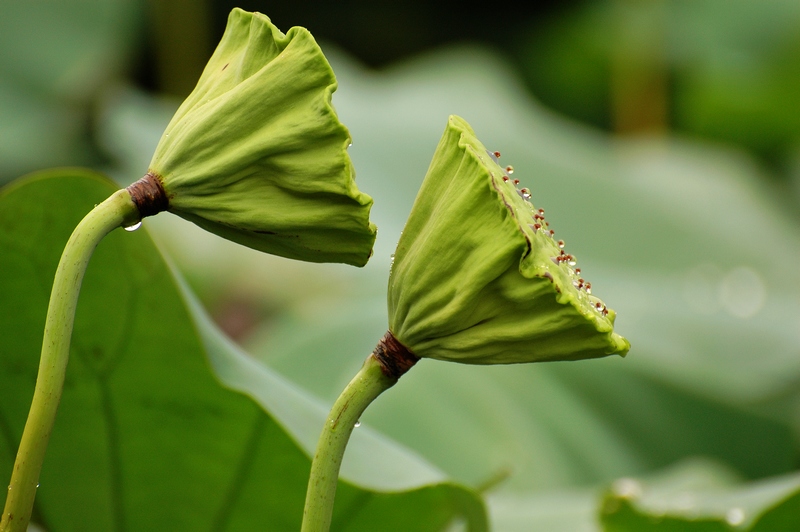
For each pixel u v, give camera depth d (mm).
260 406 1123
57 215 1109
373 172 2850
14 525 975
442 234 992
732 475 1913
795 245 2963
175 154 991
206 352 1124
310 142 985
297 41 988
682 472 1892
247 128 988
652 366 2283
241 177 991
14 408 1134
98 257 1114
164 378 1133
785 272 2773
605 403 2232
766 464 2223
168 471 1153
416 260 996
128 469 1151
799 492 1165
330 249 1000
